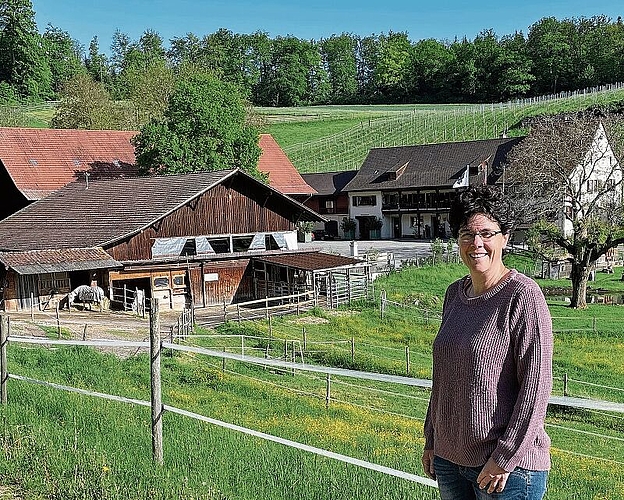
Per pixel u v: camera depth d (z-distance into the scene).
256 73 154.50
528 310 4.04
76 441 8.23
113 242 34.44
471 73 151.25
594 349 30.53
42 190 47.38
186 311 33.28
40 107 114.12
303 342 28.45
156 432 7.89
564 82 141.50
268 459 8.36
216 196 38.81
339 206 78.81
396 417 16.94
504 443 3.99
